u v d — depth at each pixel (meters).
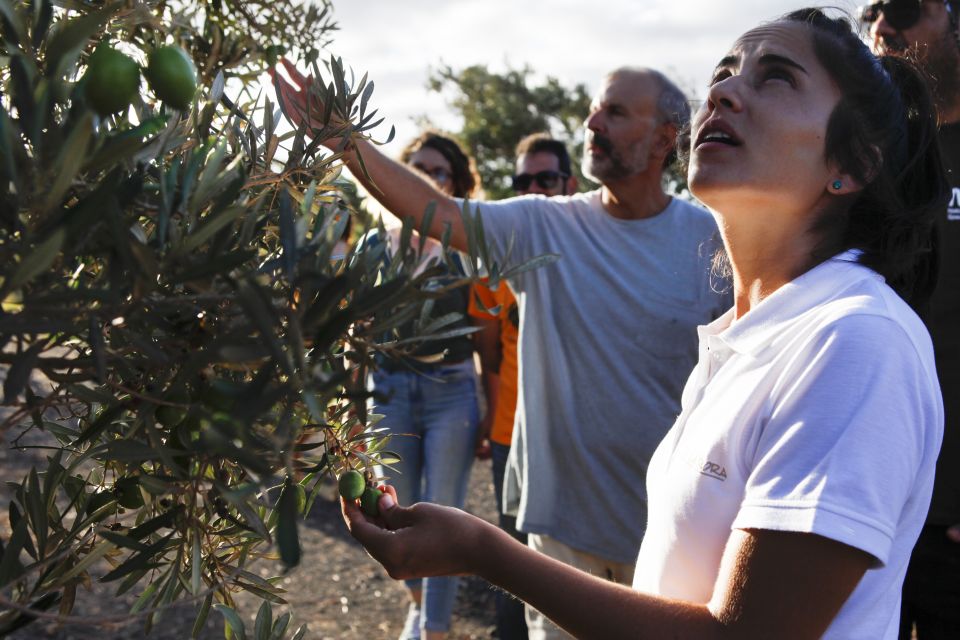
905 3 2.08
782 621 0.87
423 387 3.28
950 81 2.08
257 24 1.24
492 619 3.96
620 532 2.32
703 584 1.04
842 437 0.88
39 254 0.57
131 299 0.68
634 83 2.30
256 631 0.97
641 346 2.27
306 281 0.69
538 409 2.38
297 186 1.00
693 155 1.14
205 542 0.98
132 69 0.72
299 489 1.05
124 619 0.79
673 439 1.17
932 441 0.96
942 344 2.06
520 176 3.86
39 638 2.99
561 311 2.35
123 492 0.91
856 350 0.92
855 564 0.86
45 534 0.85
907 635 2.15
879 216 1.14
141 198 0.72
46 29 0.70
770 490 0.90
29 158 0.62
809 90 1.09
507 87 16.41
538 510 2.38
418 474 3.38
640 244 2.33
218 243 0.68
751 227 1.15
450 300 3.17
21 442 4.91
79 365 0.71
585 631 0.99
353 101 1.03
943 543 2.03
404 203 2.04
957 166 2.08
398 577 1.10
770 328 1.05
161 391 0.77
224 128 0.87
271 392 0.63
